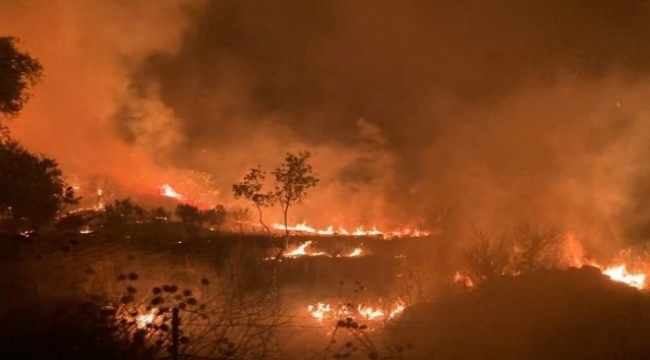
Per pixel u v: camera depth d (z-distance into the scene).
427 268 15.41
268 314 10.64
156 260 13.71
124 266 11.77
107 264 10.71
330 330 10.93
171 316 8.77
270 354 8.91
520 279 13.07
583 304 11.31
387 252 20.89
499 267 14.13
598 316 10.77
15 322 7.89
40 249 10.06
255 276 13.70
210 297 11.34
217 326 8.48
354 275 17.11
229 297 11.15
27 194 13.63
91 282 9.73
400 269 17.33
